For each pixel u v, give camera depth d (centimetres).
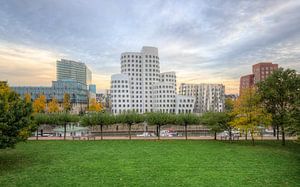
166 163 4453
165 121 8206
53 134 9431
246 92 6825
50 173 3781
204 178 3531
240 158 4850
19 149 5975
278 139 7412
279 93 6325
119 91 19800
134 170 3969
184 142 7156
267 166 4197
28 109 4894
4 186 3177
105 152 5572
